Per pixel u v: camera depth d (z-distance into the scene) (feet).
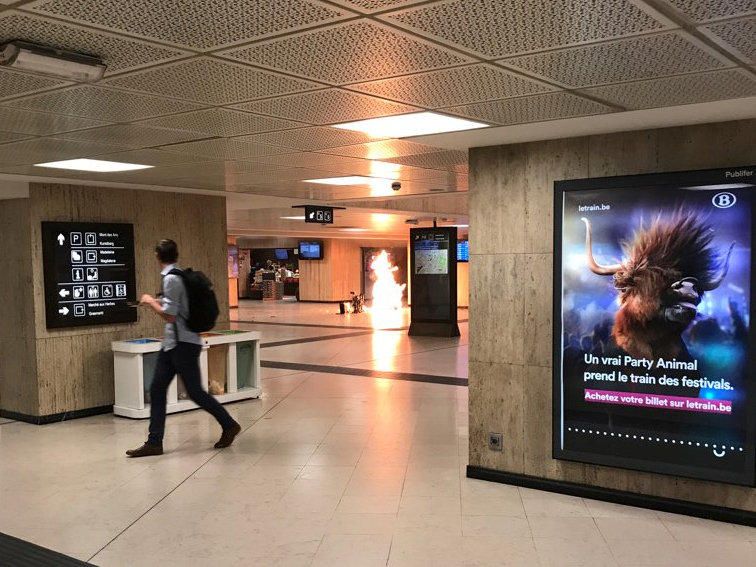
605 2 7.20
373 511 14.64
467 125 14.05
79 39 8.35
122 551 12.71
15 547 12.91
